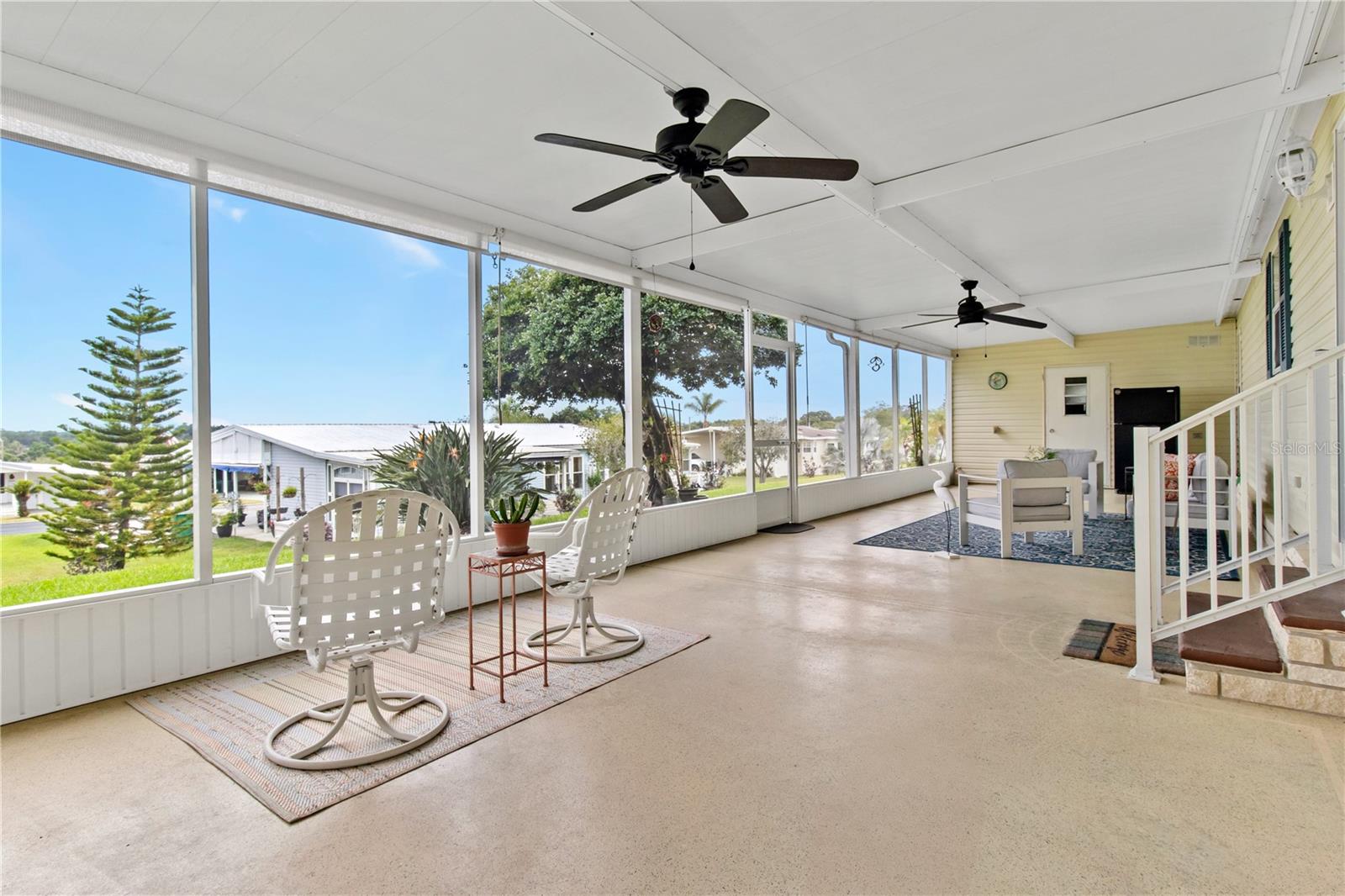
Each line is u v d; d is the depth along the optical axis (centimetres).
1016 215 486
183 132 302
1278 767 212
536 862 170
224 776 217
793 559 574
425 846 177
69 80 269
